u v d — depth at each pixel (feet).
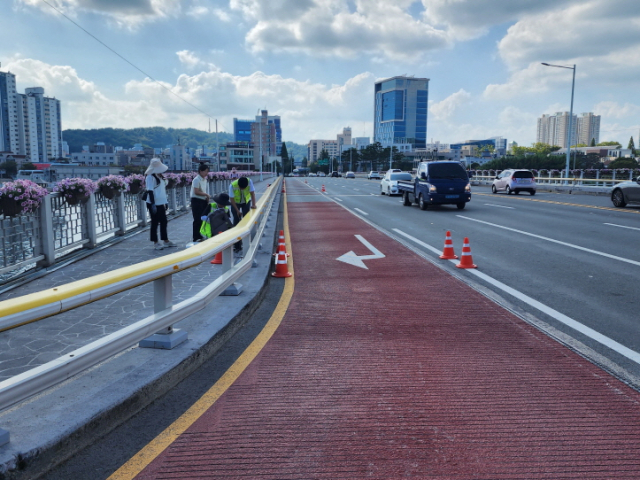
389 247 33.83
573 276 24.11
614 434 9.60
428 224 46.98
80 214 29.63
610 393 11.41
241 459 8.68
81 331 15.37
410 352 14.06
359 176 366.84
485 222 47.67
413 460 8.68
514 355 13.82
